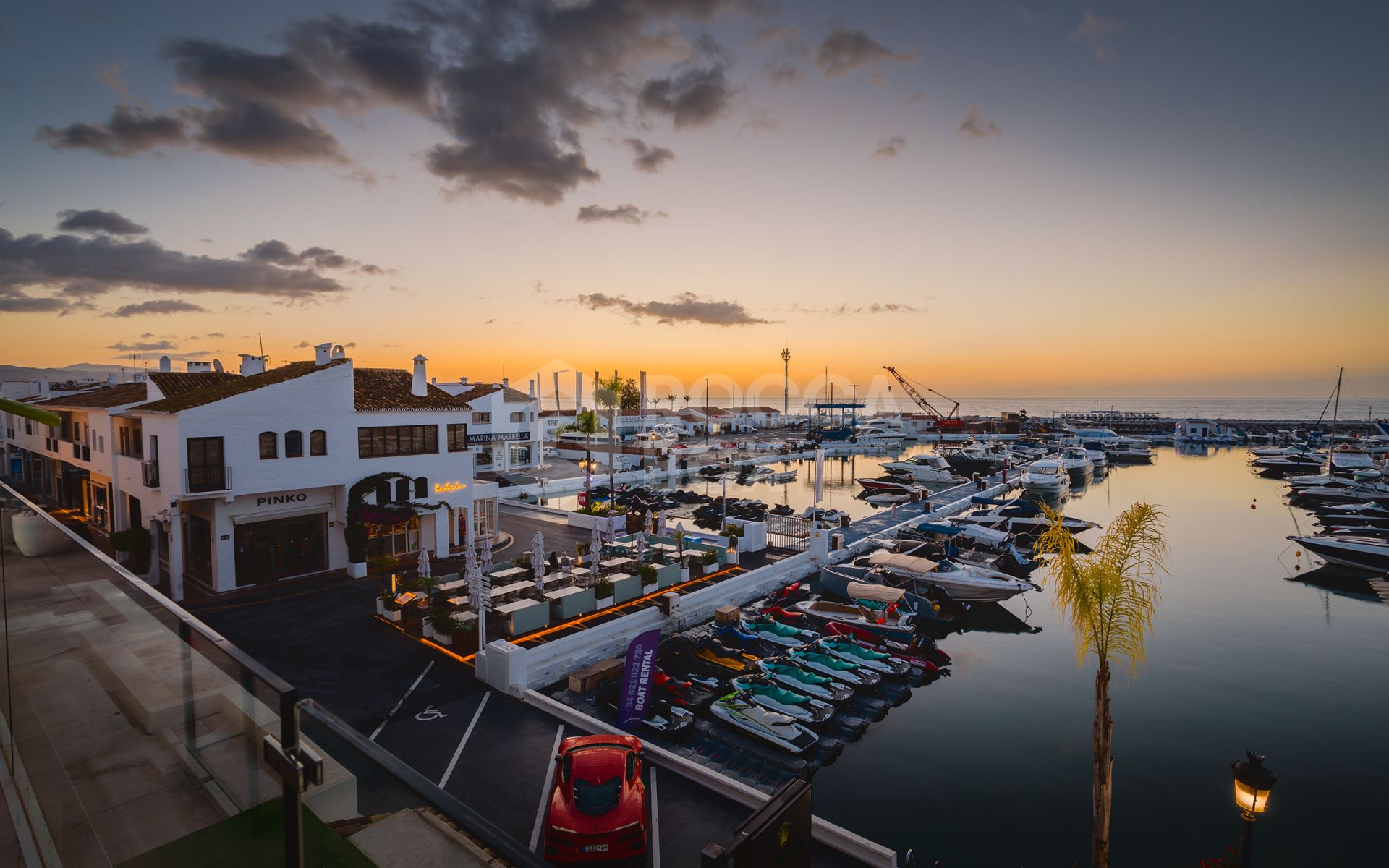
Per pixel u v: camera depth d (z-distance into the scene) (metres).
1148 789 18.42
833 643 25.30
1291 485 71.50
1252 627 31.41
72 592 6.25
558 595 25.59
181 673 5.06
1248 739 21.14
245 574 28.39
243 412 27.33
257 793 4.53
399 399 33.84
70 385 58.78
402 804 4.97
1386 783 18.86
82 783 5.39
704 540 37.97
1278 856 15.91
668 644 22.20
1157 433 154.00
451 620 22.66
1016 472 84.81
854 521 51.75
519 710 18.64
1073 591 11.94
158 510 28.05
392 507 30.59
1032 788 18.27
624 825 11.97
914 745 20.28
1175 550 46.16
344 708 18.61
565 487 64.81
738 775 17.19
